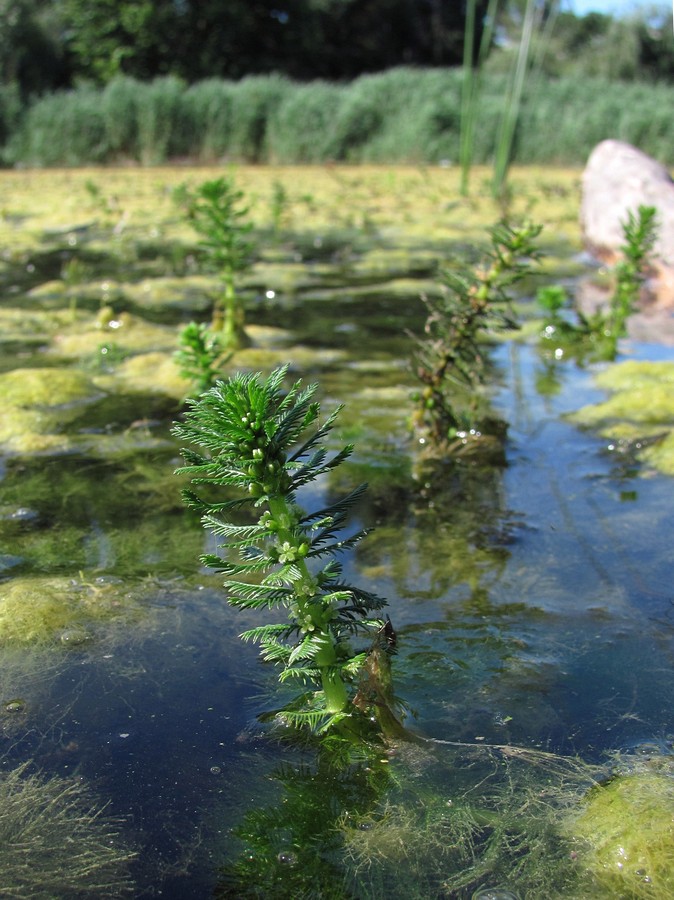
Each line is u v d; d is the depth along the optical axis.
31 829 1.76
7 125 19.83
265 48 30.81
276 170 18.55
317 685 2.22
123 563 2.87
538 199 13.14
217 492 3.43
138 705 2.15
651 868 1.66
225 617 2.55
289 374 4.95
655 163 8.77
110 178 16.66
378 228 10.83
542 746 1.99
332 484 3.51
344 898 1.61
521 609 2.58
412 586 2.72
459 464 3.70
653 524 3.10
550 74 33.66
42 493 3.40
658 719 2.08
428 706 2.14
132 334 5.83
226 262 5.38
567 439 3.97
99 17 27.11
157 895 1.62
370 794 1.86
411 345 5.56
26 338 5.75
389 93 21.22
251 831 1.76
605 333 5.71
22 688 2.21
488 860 1.69
